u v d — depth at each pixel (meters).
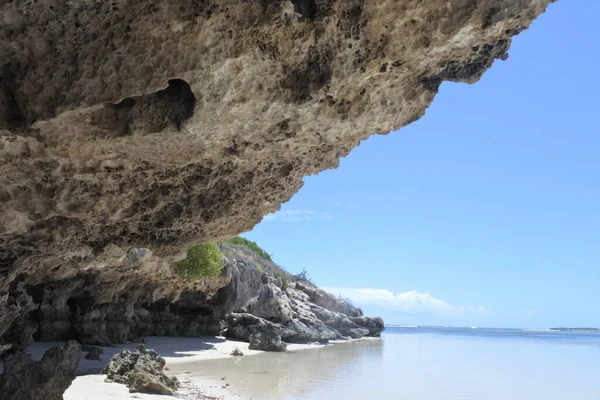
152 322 27.33
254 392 14.06
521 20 4.91
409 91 5.66
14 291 13.14
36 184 5.97
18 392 6.58
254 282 36.22
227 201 7.25
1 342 14.46
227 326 31.81
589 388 18.42
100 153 5.74
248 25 4.65
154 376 12.59
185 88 5.17
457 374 21.28
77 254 7.63
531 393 16.88
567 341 64.31
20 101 4.86
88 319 20.31
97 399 10.28
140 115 5.24
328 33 4.82
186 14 4.54
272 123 5.62
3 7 4.41
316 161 6.89
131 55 4.71
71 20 4.57
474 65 5.46
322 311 44.75
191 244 8.21
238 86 5.02
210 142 5.80
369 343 43.16
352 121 5.75
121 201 6.65
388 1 4.57
